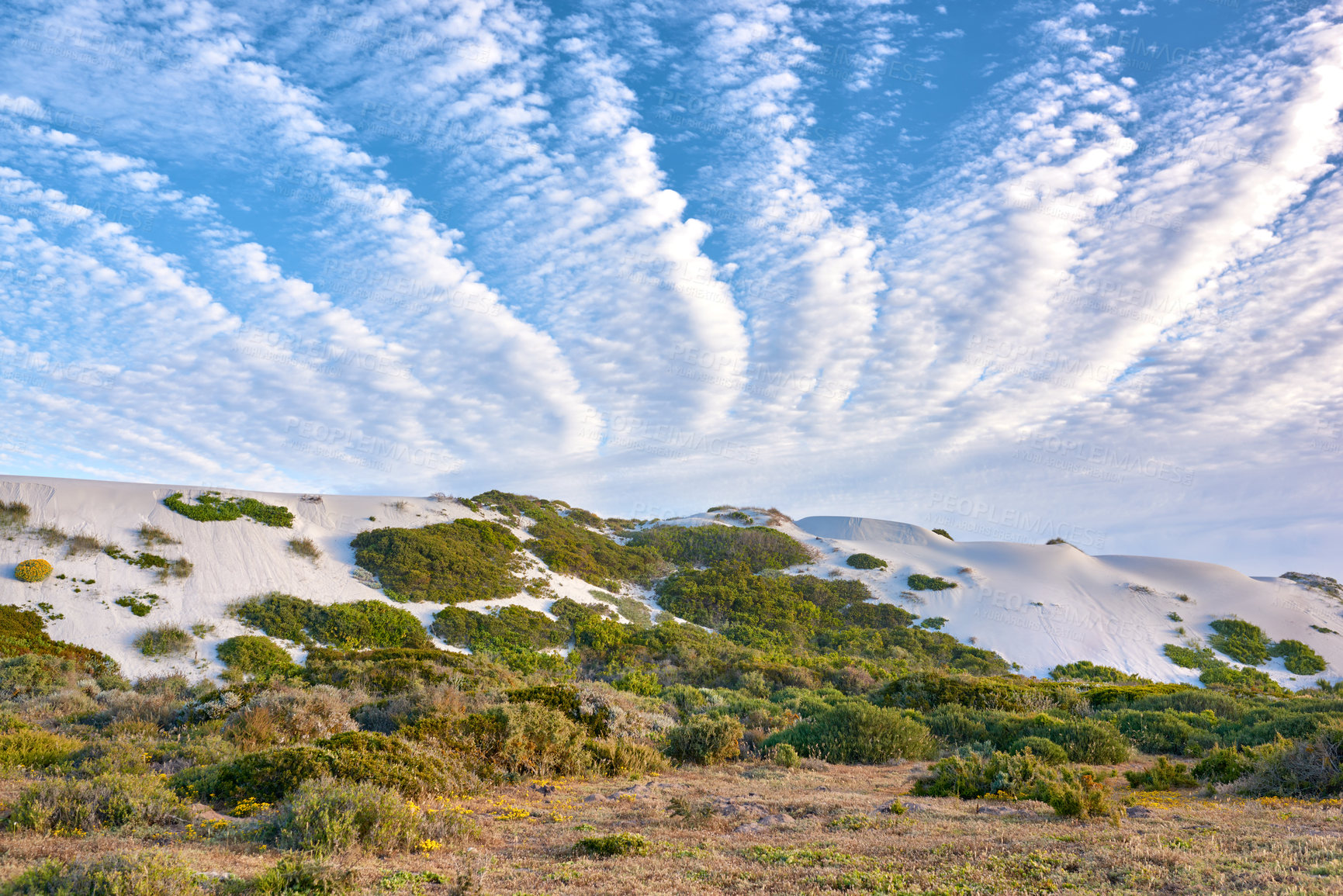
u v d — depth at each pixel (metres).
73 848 7.00
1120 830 7.83
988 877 6.08
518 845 8.13
